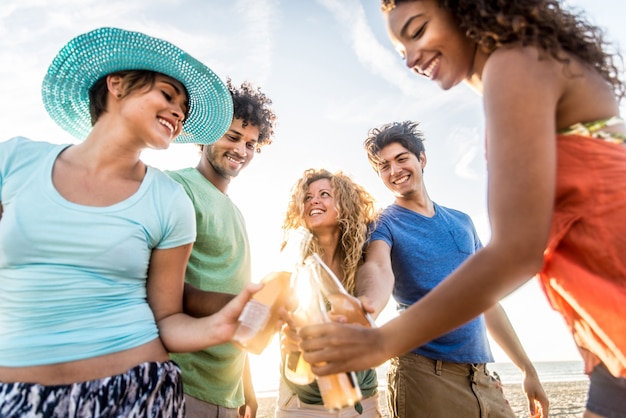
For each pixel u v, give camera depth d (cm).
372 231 247
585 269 96
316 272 150
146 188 146
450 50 115
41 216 129
